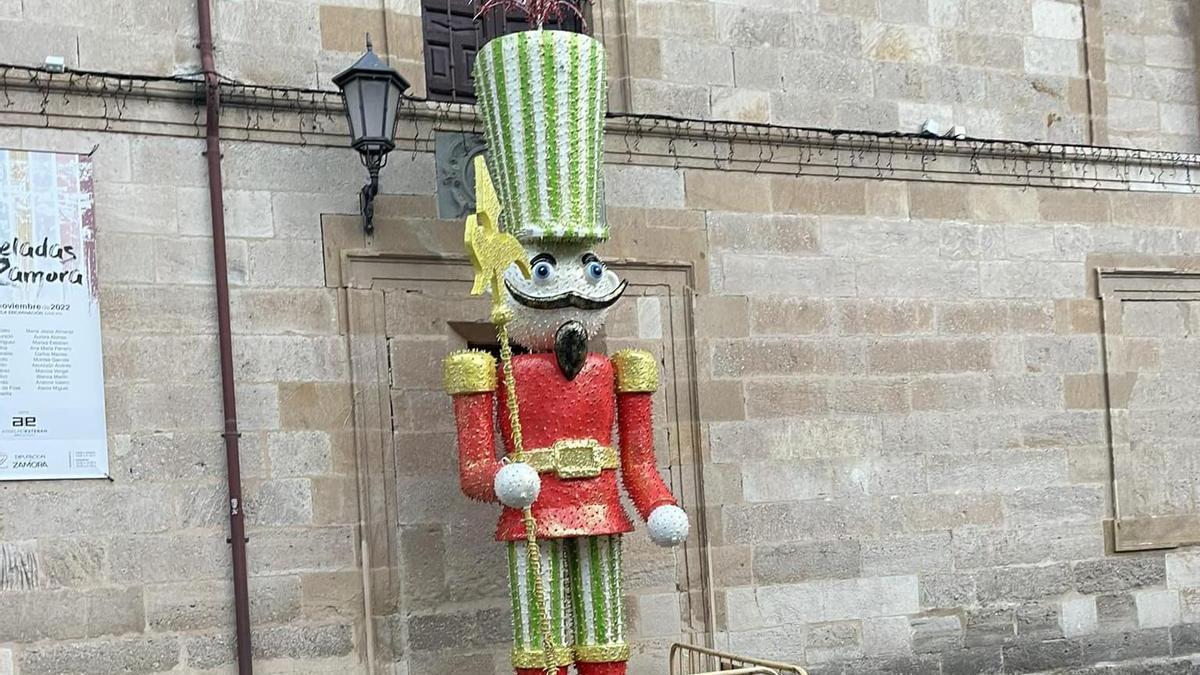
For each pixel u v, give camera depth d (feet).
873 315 31.89
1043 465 33.35
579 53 24.27
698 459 29.76
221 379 25.72
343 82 25.90
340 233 26.96
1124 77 36.27
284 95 26.61
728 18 31.24
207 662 25.16
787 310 30.99
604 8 30.14
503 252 23.61
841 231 31.76
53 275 24.70
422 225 27.66
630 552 29.07
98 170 25.26
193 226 25.89
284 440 26.18
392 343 27.27
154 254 25.54
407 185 27.63
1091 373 34.19
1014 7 34.42
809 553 30.66
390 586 26.73
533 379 23.85
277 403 26.20
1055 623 33.04
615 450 24.38
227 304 25.77
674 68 30.53
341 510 26.50
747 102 31.22
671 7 30.63
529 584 23.59
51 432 24.43
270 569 25.82
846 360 31.50
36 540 24.22
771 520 30.37
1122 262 34.78
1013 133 34.09
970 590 32.22
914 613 31.60
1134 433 34.50
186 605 25.13
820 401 31.12
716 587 29.68
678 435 29.71
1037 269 33.81
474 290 23.25
